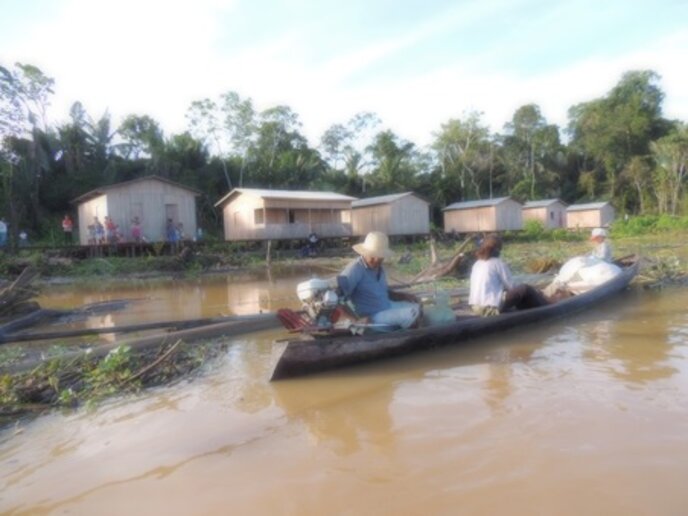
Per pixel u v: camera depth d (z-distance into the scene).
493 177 56.28
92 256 21.58
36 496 3.03
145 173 37.03
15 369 5.64
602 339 6.00
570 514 2.56
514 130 58.06
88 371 5.47
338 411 4.13
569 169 59.88
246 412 4.21
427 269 14.39
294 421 3.97
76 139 35.84
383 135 50.19
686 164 47.53
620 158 54.72
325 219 29.16
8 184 24.22
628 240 31.53
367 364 5.37
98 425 4.11
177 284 15.45
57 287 15.22
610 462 3.02
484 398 4.20
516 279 11.95
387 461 3.22
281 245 27.72
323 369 5.15
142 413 4.32
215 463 3.32
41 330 8.44
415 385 4.66
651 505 2.61
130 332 7.45
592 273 8.98
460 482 2.92
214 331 7.11
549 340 6.09
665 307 7.95
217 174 40.56
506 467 3.04
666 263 11.80
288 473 3.14
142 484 3.10
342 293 5.47
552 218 45.09
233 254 23.67
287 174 43.25
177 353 6.07
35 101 26.16
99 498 2.97
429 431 3.62
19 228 29.42
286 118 45.66
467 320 6.12
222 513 2.76
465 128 53.72
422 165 54.00
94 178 34.66
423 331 5.64
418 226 32.44
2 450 3.75
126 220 23.50
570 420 3.63
